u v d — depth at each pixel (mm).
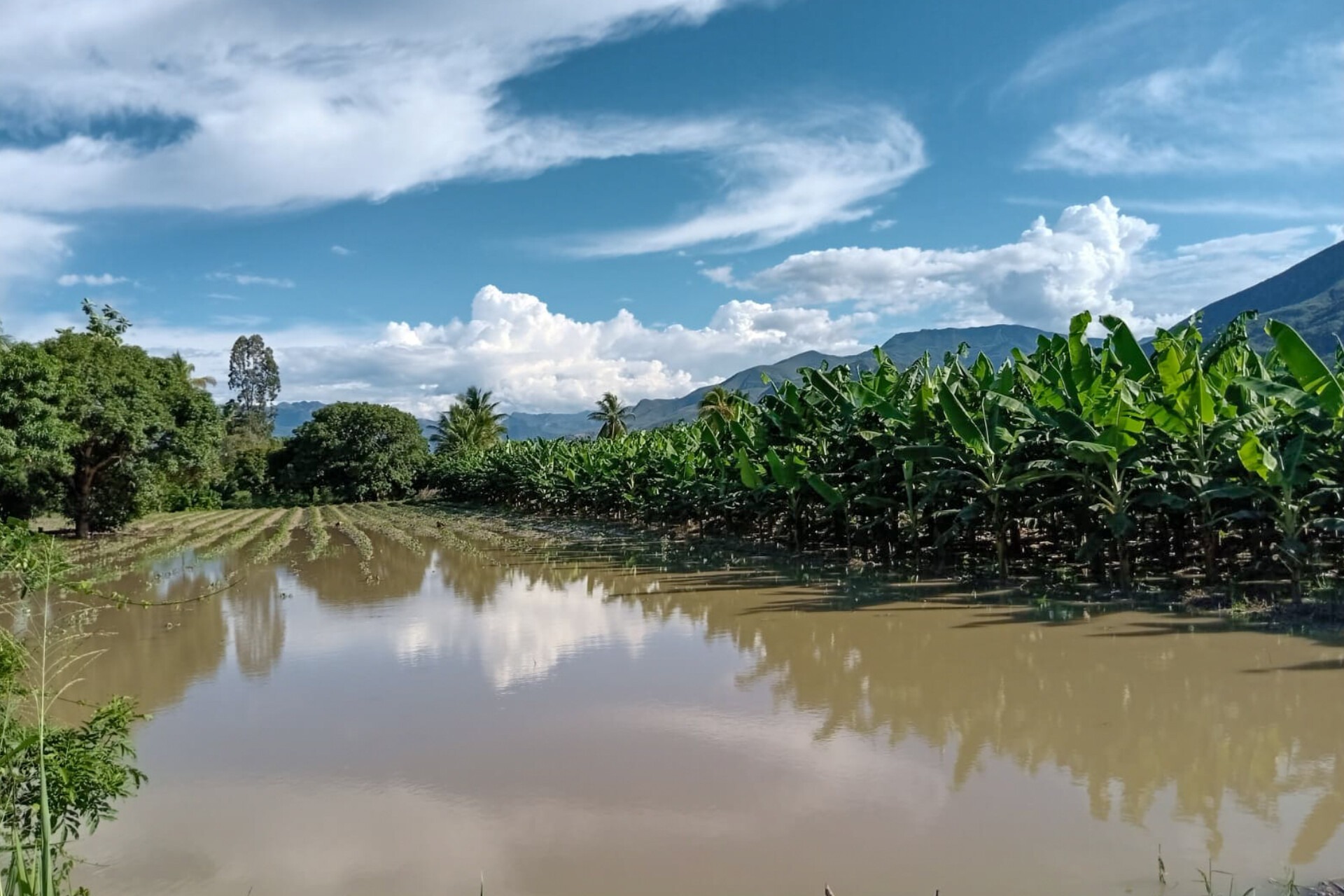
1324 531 11828
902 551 15602
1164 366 11031
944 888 4344
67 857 4641
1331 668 7480
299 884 4695
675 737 6762
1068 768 5809
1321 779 5422
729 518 20734
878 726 6824
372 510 45500
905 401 14375
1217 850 4598
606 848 4945
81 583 4871
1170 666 7895
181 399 29609
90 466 28156
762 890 4410
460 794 5840
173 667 9797
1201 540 12508
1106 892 4238
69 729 4547
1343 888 4152
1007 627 9766
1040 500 12352
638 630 10820
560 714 7480
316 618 12648
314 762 6562
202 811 5723
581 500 30469
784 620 10898
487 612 12555
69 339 27078
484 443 61312
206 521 38188
